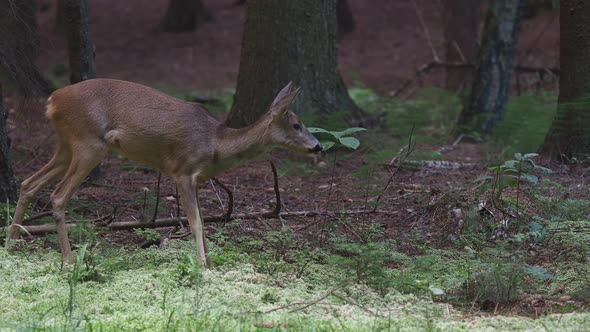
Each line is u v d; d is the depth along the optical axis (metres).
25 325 7.71
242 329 7.70
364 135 17.36
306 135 10.16
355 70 31.59
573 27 15.80
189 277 9.27
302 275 9.71
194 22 38.38
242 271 9.66
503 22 19.16
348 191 14.22
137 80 30.27
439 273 9.99
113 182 15.02
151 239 10.74
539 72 22.88
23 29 13.13
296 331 7.70
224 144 10.10
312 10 17.25
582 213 12.34
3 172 12.00
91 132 10.04
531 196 12.47
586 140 15.64
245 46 17.41
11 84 14.09
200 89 27.67
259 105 17.22
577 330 7.84
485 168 15.75
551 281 9.71
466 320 8.34
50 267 9.71
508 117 18.61
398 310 8.62
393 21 38.88
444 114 21.50
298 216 12.38
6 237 10.67
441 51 33.72
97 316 8.27
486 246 11.03
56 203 10.12
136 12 41.69
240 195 14.12
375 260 9.43
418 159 15.64
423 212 12.44
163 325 7.89
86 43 14.39
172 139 9.98
